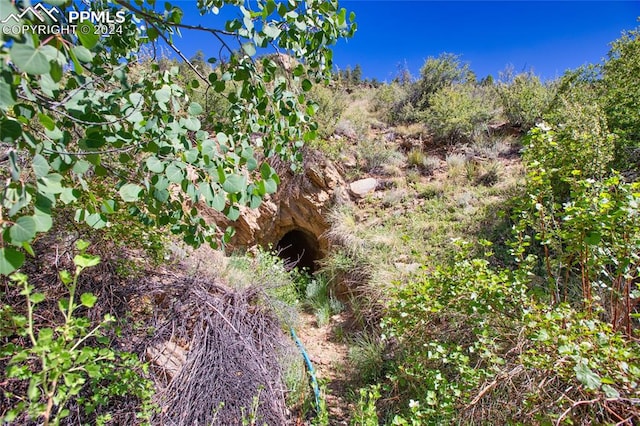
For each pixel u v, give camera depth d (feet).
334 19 5.16
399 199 20.31
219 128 6.27
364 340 12.69
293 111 5.65
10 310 5.77
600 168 8.17
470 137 23.93
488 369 6.64
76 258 3.53
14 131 2.76
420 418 6.51
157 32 4.84
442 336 8.57
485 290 7.00
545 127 8.09
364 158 23.93
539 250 12.44
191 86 6.35
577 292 9.54
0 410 5.77
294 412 9.57
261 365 9.25
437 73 29.27
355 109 30.94
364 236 17.80
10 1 2.50
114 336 7.79
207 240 6.17
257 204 4.90
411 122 28.81
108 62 6.29
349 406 9.98
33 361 6.28
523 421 6.03
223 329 9.53
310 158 21.50
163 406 7.35
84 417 6.41
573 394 5.88
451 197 18.84
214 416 7.30
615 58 16.46
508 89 24.85
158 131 4.48
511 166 19.99
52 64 2.65
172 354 8.59
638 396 4.92
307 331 14.73
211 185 4.51
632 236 5.76
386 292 12.89
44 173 3.15
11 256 2.77
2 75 2.47
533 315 6.09
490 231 15.07
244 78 4.89
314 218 21.72
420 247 15.57
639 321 7.47
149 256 10.20
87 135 4.00
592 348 5.09
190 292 10.12
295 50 5.20
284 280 15.12
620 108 13.07
